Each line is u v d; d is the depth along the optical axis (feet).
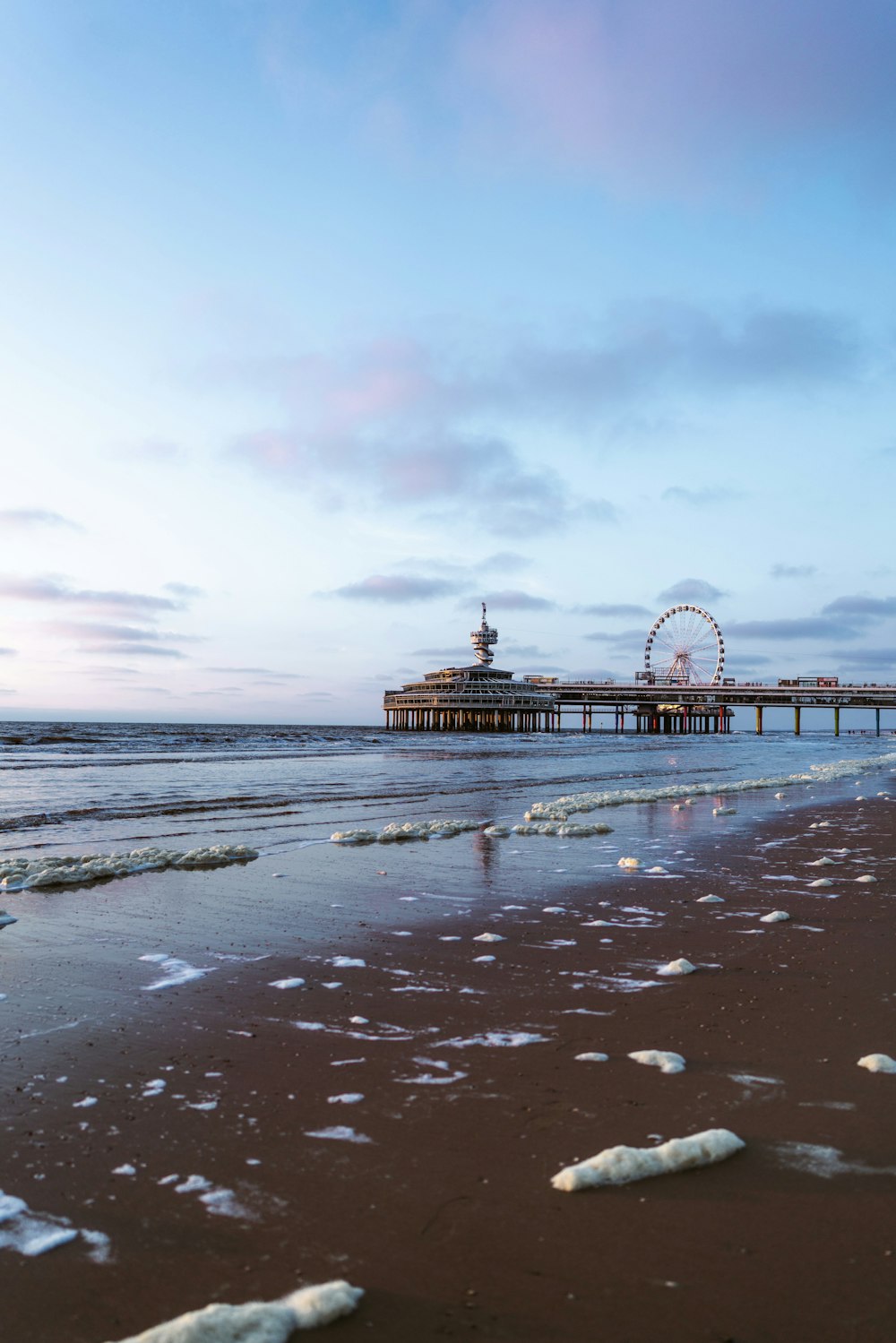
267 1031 17.34
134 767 120.47
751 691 628.69
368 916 28.19
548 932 25.96
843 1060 15.51
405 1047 16.38
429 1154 12.07
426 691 619.26
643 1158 11.46
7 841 45.78
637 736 565.12
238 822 54.19
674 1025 17.54
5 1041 16.70
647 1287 9.07
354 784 89.25
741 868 37.14
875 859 39.52
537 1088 14.38
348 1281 9.20
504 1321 8.54
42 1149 12.21
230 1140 12.53
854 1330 8.36
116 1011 18.66
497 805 67.05
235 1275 9.35
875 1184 11.07
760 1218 10.31
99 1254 9.70
